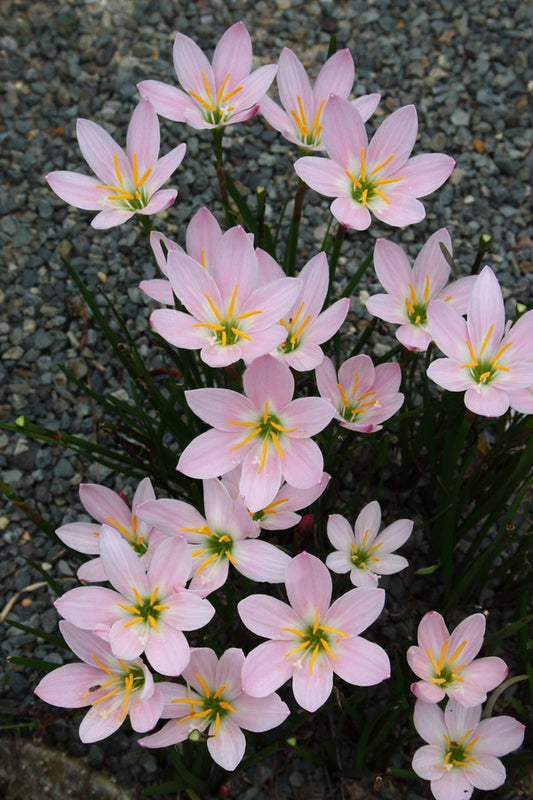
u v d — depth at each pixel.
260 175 0.83
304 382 0.67
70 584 0.68
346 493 0.69
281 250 0.79
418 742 0.61
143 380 0.66
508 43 0.90
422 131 0.85
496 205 0.82
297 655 0.52
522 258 0.80
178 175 0.83
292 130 0.60
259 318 0.52
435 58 0.89
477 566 0.59
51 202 0.81
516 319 0.60
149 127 0.58
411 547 0.67
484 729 0.54
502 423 0.64
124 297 0.77
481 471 0.63
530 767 0.60
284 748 0.60
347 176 0.57
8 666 0.65
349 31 0.91
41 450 0.72
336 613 0.52
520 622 0.57
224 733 0.53
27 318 0.77
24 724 0.62
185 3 0.92
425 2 0.93
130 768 0.62
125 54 0.89
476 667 0.54
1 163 0.83
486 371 0.54
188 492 0.64
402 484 0.69
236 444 0.53
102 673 0.53
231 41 0.59
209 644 0.55
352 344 0.74
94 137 0.58
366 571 0.57
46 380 0.74
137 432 0.63
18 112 0.86
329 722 0.62
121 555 0.51
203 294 0.52
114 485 0.71
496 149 0.85
